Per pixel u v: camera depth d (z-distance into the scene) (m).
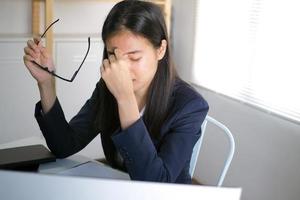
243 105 2.31
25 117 2.62
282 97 2.04
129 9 1.09
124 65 1.03
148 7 1.12
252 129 2.25
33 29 2.75
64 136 1.31
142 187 0.50
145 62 1.09
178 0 2.93
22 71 2.54
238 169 2.37
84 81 2.72
